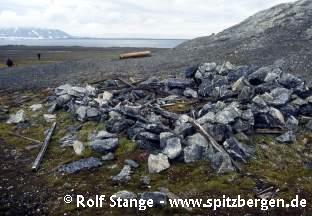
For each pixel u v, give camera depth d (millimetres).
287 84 22875
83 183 16359
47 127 22984
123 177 16500
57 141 20953
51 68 43281
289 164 17641
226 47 42812
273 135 19750
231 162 17109
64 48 144875
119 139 19672
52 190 15969
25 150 20141
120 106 22906
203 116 19984
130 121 20766
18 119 24172
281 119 20312
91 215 13945
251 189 15586
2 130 22984
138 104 23812
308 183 16281
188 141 18312
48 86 33000
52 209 14555
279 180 16344
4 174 17625
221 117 19031
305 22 43438
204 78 26062
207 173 16625
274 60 34344
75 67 42438
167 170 16875
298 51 35500
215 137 18438
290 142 19234
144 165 17375
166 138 18328
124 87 28469
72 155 19031
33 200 15289
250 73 24797
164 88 26594
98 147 18922
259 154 18172
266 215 14047
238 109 20078
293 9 48531
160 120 20547
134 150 18594
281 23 45562
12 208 14789
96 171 17297
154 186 15797
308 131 20312
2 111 26141
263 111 20422
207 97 24062
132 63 41656
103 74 36000
